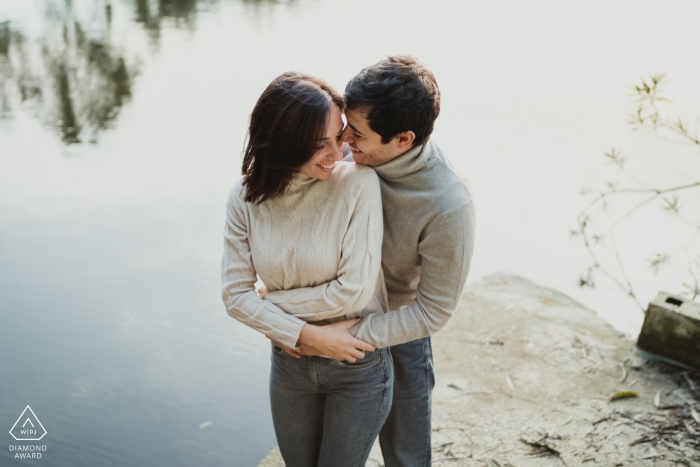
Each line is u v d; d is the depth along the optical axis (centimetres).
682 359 288
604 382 275
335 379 149
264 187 135
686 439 240
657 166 475
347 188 140
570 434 243
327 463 156
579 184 467
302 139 126
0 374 299
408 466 179
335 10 1427
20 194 488
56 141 604
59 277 381
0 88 772
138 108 710
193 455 257
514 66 852
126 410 282
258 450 262
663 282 360
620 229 414
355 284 138
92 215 459
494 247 404
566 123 594
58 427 270
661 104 476
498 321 322
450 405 259
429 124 138
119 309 354
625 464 228
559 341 305
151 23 1195
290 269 144
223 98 743
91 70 866
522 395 266
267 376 308
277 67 873
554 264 386
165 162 554
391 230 153
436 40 1081
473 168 504
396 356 171
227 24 1215
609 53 838
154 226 445
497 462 228
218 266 399
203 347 328
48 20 1171
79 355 317
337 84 750
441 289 147
